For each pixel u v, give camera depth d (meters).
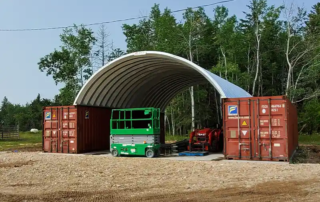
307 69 35.53
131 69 20.16
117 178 10.27
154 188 8.71
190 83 27.08
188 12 39.28
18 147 24.92
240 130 14.35
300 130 37.81
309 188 8.30
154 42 42.75
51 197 7.86
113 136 16.98
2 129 38.12
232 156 14.45
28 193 8.31
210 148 18.05
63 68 40.09
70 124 18.56
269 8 38.94
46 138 19.33
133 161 14.26
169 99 28.64
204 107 42.16
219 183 9.20
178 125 43.41
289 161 13.66
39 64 40.56
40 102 82.75
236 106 14.47
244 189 8.34
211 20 45.81
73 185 9.26
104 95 20.67
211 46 41.88
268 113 13.84
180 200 7.39
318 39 36.41
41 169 12.02
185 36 38.72
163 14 41.16
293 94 34.75
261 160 13.88
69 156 16.59
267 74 45.84
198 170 11.56
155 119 16.39
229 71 35.84
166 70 21.78
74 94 39.53
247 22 44.91
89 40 40.75
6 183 9.64
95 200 7.56
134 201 7.42
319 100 40.09
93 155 17.42
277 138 13.65
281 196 7.59
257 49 38.53
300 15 36.16
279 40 43.09
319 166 12.12
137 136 16.41
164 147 17.20
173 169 11.90
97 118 20.20
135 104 24.52
